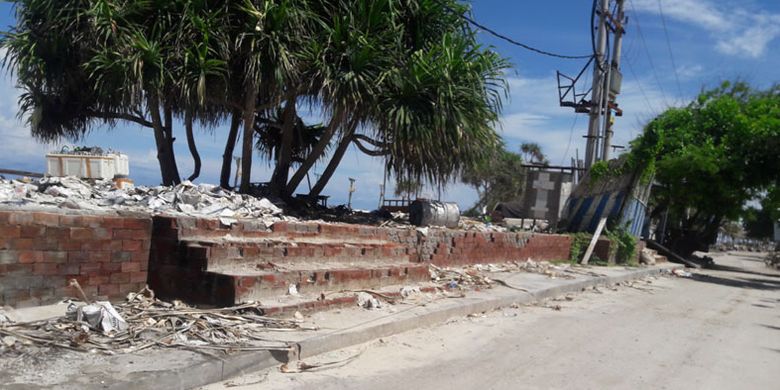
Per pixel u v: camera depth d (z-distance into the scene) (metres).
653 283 15.27
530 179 18.23
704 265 25.30
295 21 9.85
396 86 10.52
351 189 17.52
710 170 19.34
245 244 6.98
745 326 9.07
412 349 6.30
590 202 19.83
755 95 22.17
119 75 9.21
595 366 6.05
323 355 5.75
